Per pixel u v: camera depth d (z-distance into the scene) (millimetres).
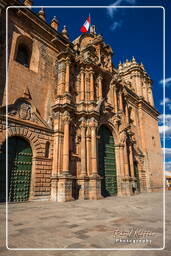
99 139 24922
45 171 17750
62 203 15617
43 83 20141
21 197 15820
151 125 41906
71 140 20672
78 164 20688
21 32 19047
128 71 44281
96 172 20656
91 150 21625
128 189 25422
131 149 29625
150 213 11258
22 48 19953
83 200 18234
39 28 20828
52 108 20188
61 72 22016
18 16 18781
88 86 24469
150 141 39344
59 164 18438
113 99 28953
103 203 15961
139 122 38344
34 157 17250
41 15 22188
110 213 11086
